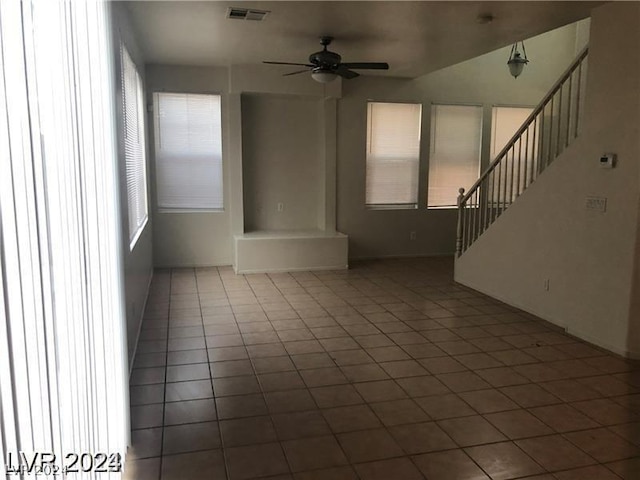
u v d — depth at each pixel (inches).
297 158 295.1
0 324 41.4
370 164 302.7
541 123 209.2
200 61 253.0
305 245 276.7
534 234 195.5
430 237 317.1
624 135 154.0
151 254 260.1
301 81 271.4
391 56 236.7
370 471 97.9
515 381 138.6
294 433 111.3
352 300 219.1
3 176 42.4
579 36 304.3
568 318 178.4
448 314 198.8
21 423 45.4
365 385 135.6
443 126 308.8
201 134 273.7
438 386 135.3
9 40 44.5
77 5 71.8
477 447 106.4
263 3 159.9
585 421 117.4
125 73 161.5
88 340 72.0
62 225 59.4
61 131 60.7
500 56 309.4
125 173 142.0
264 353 157.8
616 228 157.9
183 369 145.3
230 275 264.5
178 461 100.3
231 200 278.4
